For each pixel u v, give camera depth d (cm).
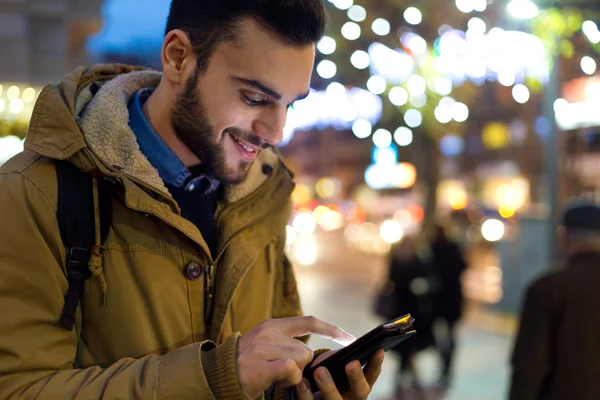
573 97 729
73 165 123
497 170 2250
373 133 898
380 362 116
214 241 140
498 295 1126
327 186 3844
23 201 116
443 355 680
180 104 126
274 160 152
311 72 124
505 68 638
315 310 1080
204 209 139
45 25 769
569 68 720
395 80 791
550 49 564
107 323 120
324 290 1307
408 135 914
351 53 799
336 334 119
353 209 2864
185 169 135
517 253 955
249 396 105
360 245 2264
